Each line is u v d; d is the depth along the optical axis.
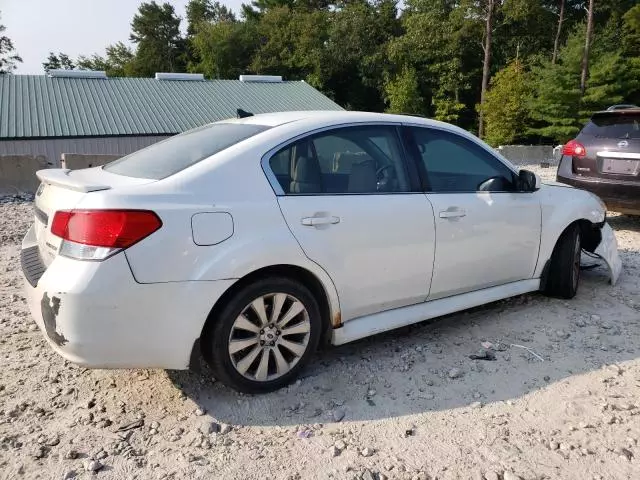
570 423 2.83
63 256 2.63
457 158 3.89
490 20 32.94
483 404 3.03
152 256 2.62
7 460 2.54
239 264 2.81
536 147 22.75
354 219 3.23
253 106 26.81
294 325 3.13
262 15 57.50
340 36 44.34
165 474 2.46
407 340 3.85
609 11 36.94
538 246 4.29
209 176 2.88
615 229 7.38
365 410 2.97
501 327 4.05
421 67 41.06
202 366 3.44
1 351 3.62
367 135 3.50
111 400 3.06
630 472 2.46
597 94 27.48
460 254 3.77
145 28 60.72
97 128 22.30
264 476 2.45
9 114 22.36
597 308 4.43
